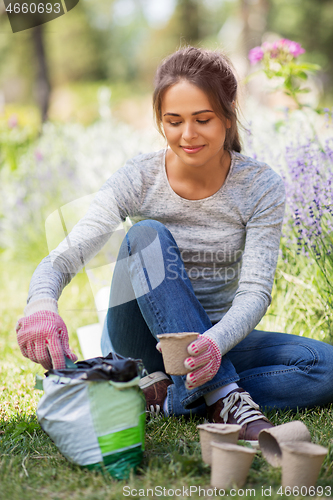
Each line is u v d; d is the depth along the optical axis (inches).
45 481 47.9
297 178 94.7
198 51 61.2
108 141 171.8
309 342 66.6
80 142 176.7
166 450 54.3
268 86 118.6
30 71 694.5
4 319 114.5
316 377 63.9
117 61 979.3
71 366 52.4
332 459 50.8
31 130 225.1
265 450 50.3
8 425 62.8
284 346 67.1
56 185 164.9
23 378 80.7
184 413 63.9
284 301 94.4
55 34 821.9
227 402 56.0
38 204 162.9
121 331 66.4
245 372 66.3
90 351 85.4
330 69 672.4
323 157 96.7
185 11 910.4
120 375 48.8
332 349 66.0
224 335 54.2
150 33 990.4
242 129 75.1
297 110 114.0
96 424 48.1
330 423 61.5
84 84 857.5
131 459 48.7
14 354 92.9
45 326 52.1
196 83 58.0
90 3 976.3
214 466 46.1
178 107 58.7
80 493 45.4
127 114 561.6
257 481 47.4
